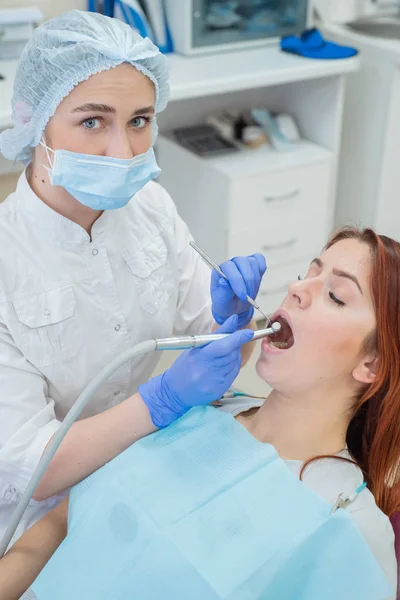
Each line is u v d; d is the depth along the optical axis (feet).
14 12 7.23
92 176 3.65
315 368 3.68
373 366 3.70
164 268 4.42
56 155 3.65
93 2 7.75
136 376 4.46
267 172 7.99
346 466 3.73
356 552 3.32
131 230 4.25
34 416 3.74
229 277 4.00
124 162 3.62
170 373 3.70
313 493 3.47
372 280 3.61
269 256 8.58
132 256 4.20
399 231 9.78
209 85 7.22
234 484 3.56
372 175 9.18
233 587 3.18
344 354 3.65
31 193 3.89
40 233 3.91
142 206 4.38
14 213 3.93
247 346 4.63
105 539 3.48
